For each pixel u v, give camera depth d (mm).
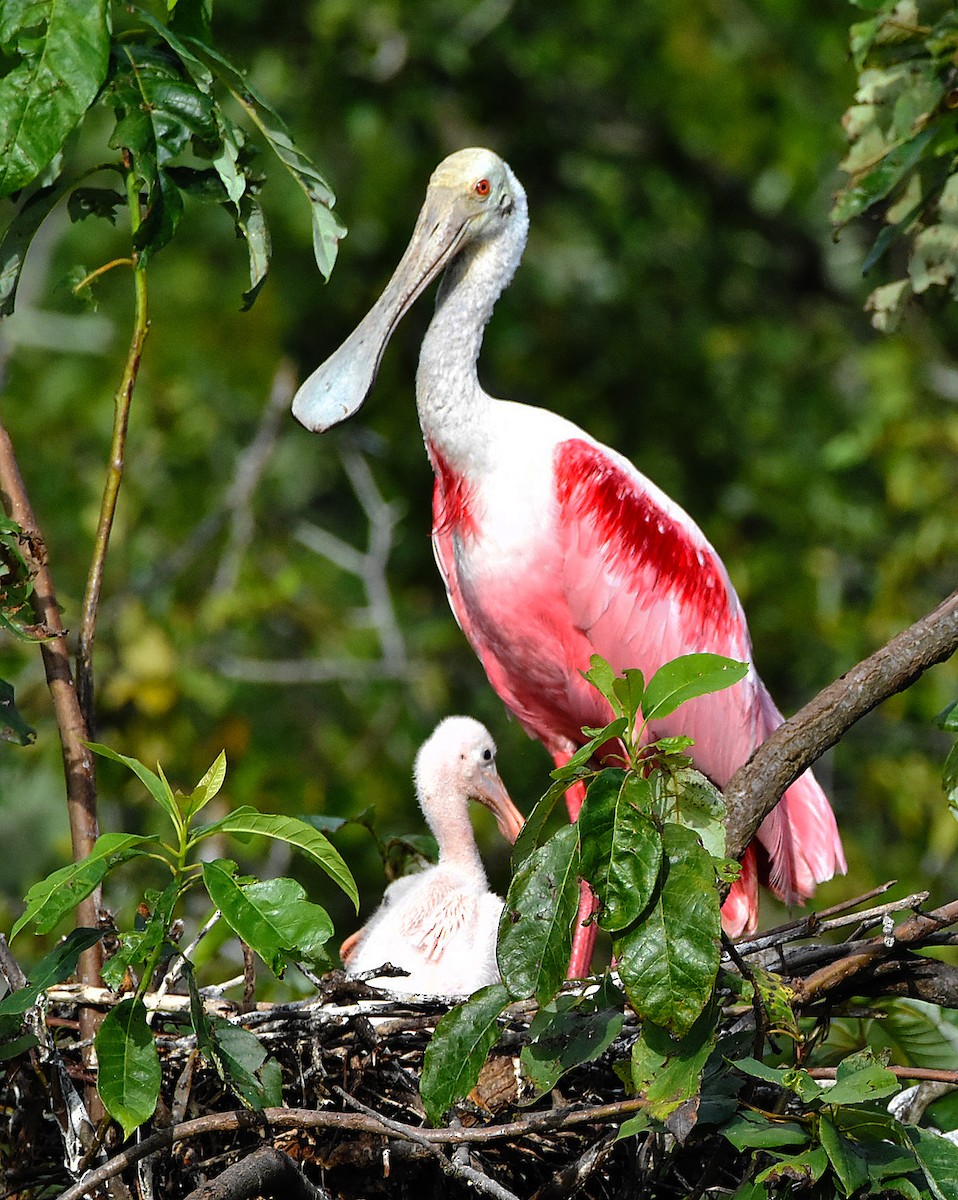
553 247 21797
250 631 17625
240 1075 6906
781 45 22734
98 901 7797
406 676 17203
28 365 19953
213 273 20578
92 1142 6777
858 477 20250
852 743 17750
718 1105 6848
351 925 15500
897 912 8180
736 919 10672
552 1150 7652
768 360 21766
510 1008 7723
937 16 12531
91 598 7953
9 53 7574
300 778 16344
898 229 9406
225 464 19328
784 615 18844
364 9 21438
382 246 21344
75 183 8086
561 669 11047
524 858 6625
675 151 23359
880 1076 6516
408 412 20734
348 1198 7531
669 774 6664
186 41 8047
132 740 15312
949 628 7547
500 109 22547
